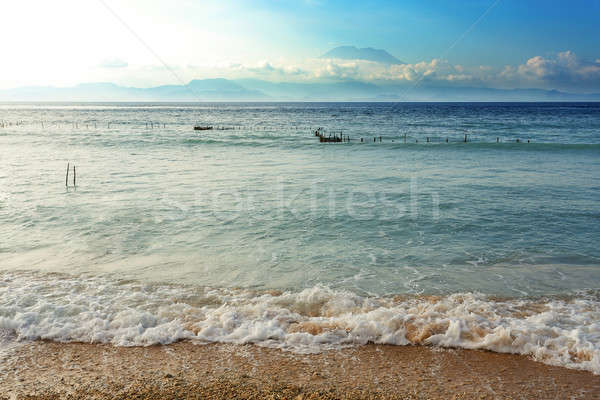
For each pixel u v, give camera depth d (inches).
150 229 497.0
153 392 203.2
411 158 1157.1
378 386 209.0
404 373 220.7
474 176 859.4
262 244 450.6
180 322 272.8
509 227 508.7
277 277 361.1
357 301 309.7
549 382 212.5
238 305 303.6
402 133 2127.2
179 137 1795.0
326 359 234.2
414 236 478.9
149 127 2539.4
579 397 200.8
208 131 2215.8
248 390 204.8
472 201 637.9
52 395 200.8
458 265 390.0
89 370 222.4
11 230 486.3
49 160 1080.8
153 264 387.5
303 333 257.9
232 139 1736.0
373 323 262.8
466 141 1590.8
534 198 654.5
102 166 985.5
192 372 221.0
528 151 1282.0
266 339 254.7
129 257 405.1
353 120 3548.2
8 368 223.3
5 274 355.9
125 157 1158.3
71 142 1547.7
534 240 460.8
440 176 862.5
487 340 247.0
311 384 210.2
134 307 296.5
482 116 4136.3
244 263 394.0
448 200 645.9
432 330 260.5
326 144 1530.5
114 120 3390.7
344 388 207.0
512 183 777.6
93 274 360.5
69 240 453.7
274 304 304.3
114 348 245.0
